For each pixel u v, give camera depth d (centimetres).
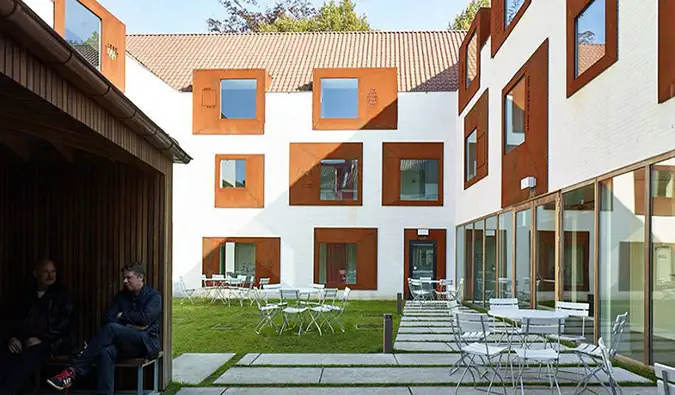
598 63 783
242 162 1766
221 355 783
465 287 1617
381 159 1755
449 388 595
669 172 612
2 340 535
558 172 932
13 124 396
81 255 579
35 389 537
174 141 554
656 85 636
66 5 1253
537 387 595
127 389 562
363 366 708
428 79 1919
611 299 754
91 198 581
